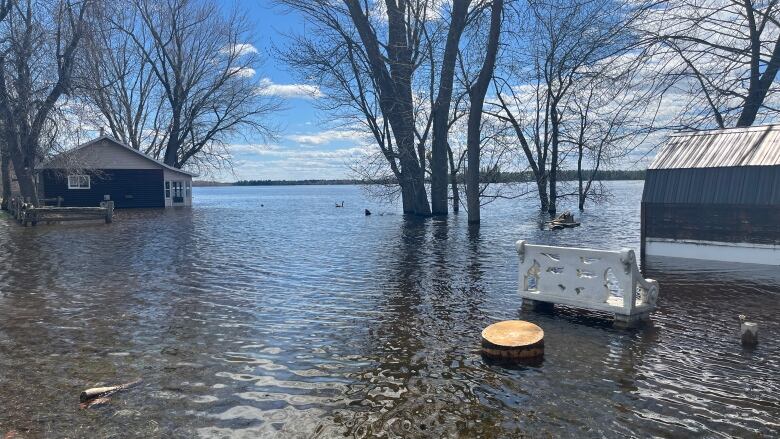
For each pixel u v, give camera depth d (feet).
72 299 36.09
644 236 53.36
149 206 156.97
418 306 33.63
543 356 23.97
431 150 119.65
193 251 61.21
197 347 25.62
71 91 110.32
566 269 30.58
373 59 108.68
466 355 24.25
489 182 120.47
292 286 40.45
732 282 39.55
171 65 171.73
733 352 24.34
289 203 223.10
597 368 22.45
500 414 18.33
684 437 16.75
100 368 22.82
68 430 17.35
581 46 74.54
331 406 19.06
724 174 48.49
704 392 20.02
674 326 28.48
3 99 105.70
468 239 72.33
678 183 51.16
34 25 105.29
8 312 32.48
